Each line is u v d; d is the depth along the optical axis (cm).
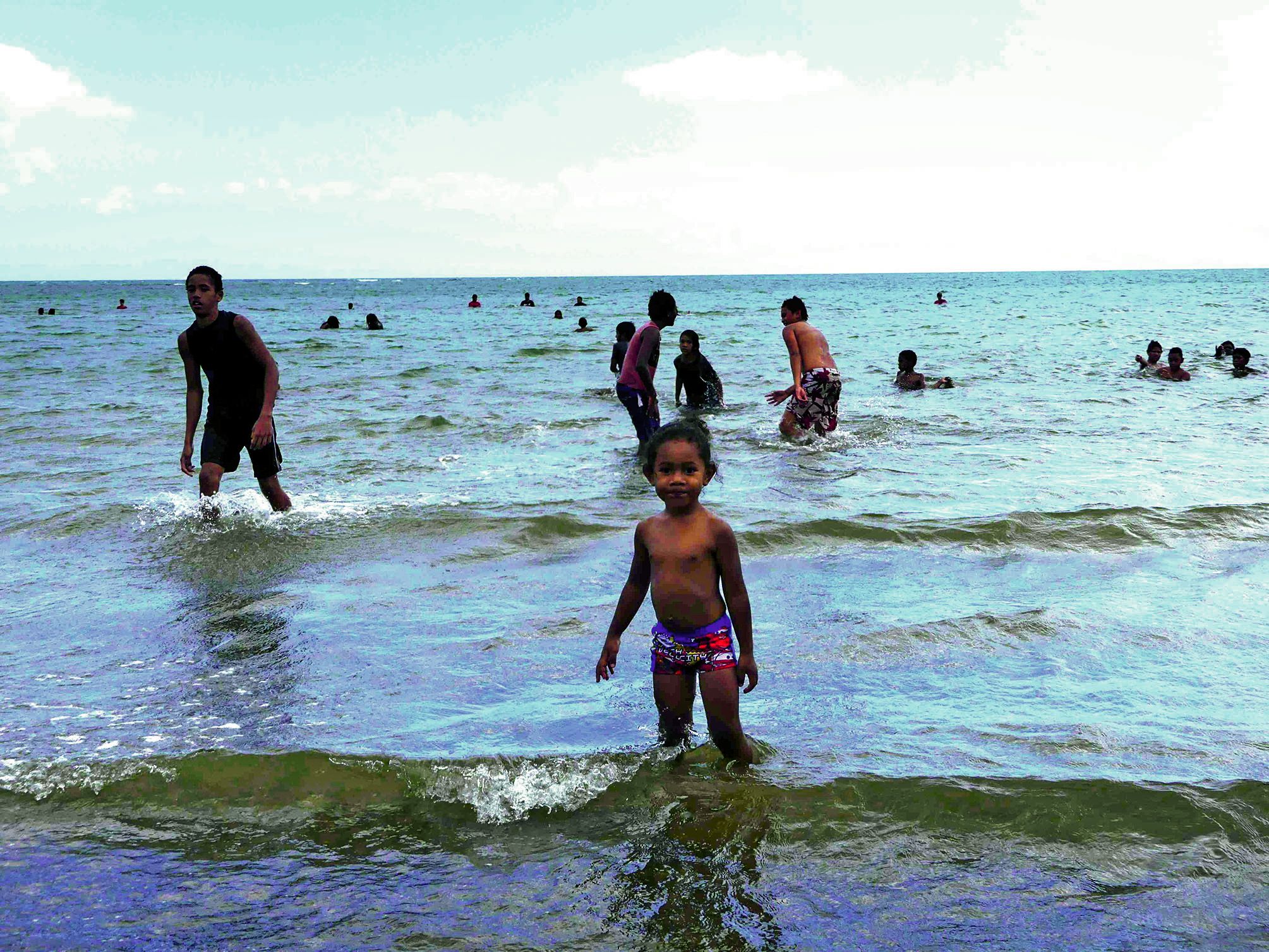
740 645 356
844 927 254
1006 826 302
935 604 517
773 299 7669
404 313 5575
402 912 263
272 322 4609
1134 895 267
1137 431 1116
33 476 914
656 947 247
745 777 334
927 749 352
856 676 425
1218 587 540
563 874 280
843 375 1817
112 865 288
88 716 389
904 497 772
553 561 615
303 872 285
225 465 725
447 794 326
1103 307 5047
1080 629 475
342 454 1032
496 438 1145
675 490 355
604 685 418
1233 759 341
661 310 1032
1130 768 335
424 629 491
